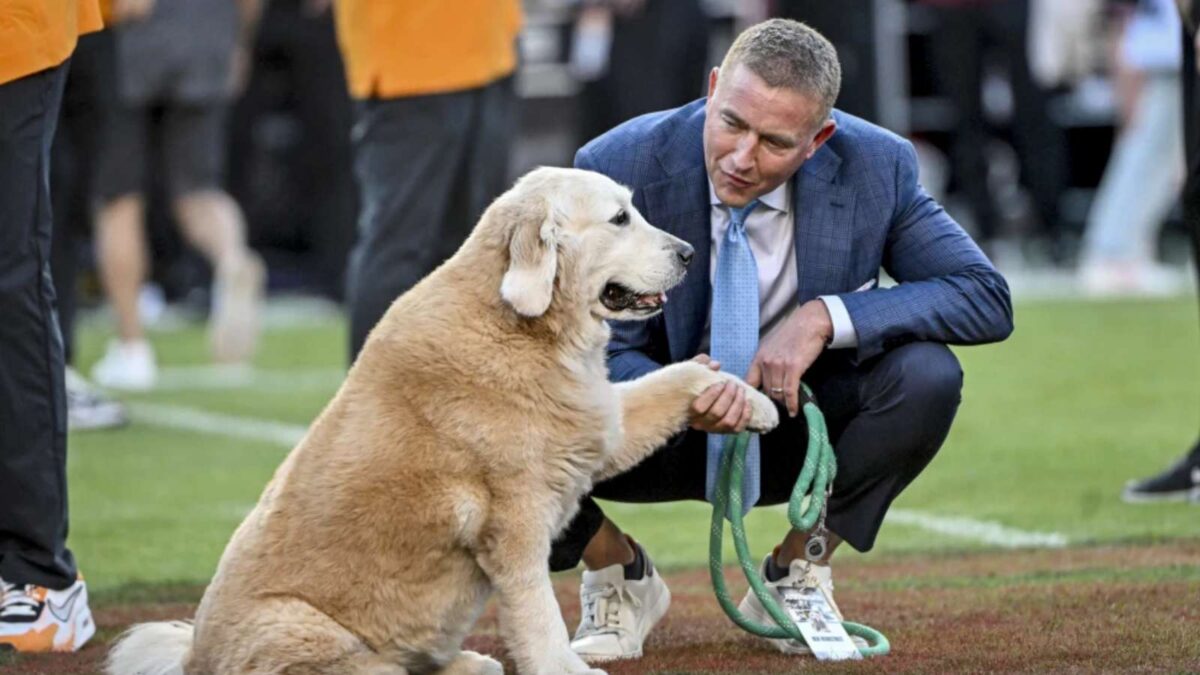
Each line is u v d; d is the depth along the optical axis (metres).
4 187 8.74
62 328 16.58
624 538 8.69
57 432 8.98
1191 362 19.12
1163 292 25.36
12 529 8.94
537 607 7.69
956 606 9.36
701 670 8.19
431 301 7.86
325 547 7.61
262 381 19.97
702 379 8.18
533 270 7.71
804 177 8.51
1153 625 8.64
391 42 12.35
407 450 7.62
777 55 8.01
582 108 25.69
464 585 7.80
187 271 27.92
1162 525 11.42
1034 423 15.75
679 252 8.19
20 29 8.69
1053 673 7.75
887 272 9.09
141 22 19.86
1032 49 27.42
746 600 8.91
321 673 7.52
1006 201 30.02
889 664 8.05
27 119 8.80
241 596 7.63
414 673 7.97
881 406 8.40
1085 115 29.64
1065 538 11.16
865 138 8.63
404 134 12.42
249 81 27.20
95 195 19.52
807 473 8.20
